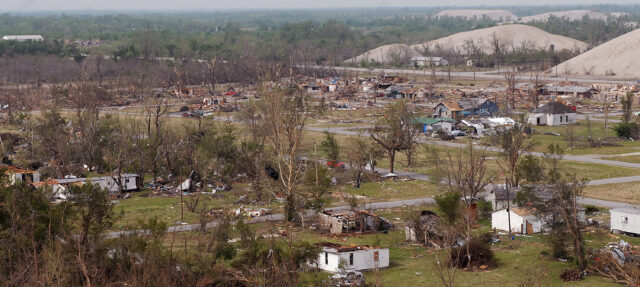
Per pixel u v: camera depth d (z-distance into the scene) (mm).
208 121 126625
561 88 197000
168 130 107188
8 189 56500
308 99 153250
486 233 65750
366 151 99688
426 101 187750
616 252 56375
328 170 91312
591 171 95938
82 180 86312
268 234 64812
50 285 38844
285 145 86938
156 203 79875
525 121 121312
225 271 49844
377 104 180375
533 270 55219
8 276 43375
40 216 53156
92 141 103000
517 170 81250
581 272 54375
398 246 63406
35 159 105125
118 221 69312
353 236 66438
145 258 44969
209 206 78125
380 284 51281
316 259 54750
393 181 93375
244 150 94875
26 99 180875
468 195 77000
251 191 85375
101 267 45906
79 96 168625
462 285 51781
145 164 95250
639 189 84375
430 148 113750
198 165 92938
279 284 45469
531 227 67500
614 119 150875
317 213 72375
